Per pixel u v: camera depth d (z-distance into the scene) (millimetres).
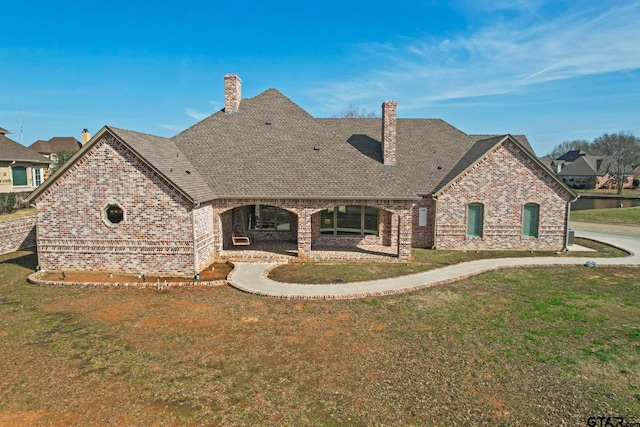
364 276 16766
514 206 22422
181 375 8773
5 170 32938
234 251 20219
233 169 20547
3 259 19797
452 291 14859
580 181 83750
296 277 16594
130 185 16500
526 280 16328
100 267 17047
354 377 8672
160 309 12875
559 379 8562
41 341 10500
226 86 24594
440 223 22625
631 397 7902
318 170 20453
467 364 9227
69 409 7555
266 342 10445
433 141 26703
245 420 7215
